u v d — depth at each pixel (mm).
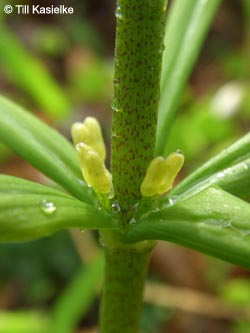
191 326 121
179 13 60
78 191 50
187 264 122
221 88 138
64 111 129
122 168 45
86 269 89
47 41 172
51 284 132
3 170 132
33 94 125
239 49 192
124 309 51
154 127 45
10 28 180
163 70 56
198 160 122
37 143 52
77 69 174
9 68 127
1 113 53
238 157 50
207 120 124
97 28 200
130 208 45
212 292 120
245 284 111
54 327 90
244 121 133
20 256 133
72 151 53
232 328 120
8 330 94
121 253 49
